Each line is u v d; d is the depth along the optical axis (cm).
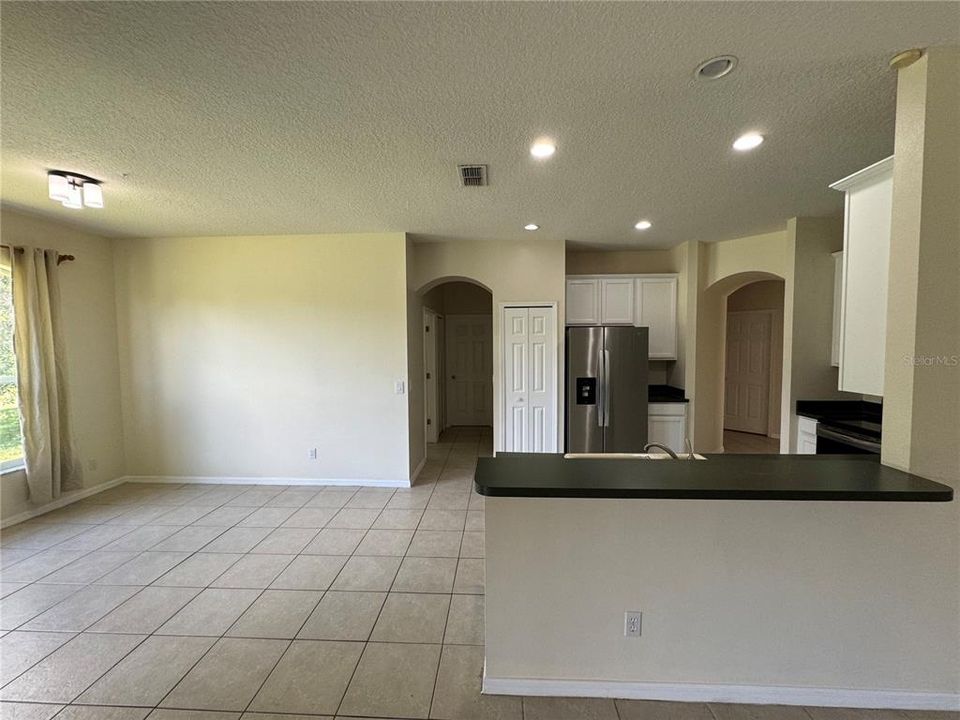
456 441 621
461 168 242
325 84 161
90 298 394
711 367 467
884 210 184
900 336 155
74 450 365
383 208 320
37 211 324
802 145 215
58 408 352
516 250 435
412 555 283
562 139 207
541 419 441
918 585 157
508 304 436
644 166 240
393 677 178
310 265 410
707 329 458
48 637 203
